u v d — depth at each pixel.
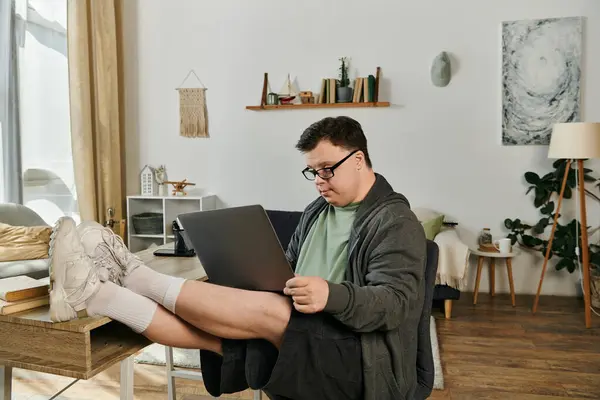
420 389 1.55
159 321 1.43
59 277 1.30
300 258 1.74
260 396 1.95
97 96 4.38
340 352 1.38
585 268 3.41
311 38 4.30
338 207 1.65
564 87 3.89
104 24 4.39
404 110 4.18
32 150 4.33
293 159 4.42
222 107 4.52
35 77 4.34
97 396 2.36
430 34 4.10
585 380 2.51
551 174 3.90
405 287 1.40
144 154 4.71
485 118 4.06
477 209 4.12
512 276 4.05
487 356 2.82
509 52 3.95
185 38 4.55
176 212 4.54
